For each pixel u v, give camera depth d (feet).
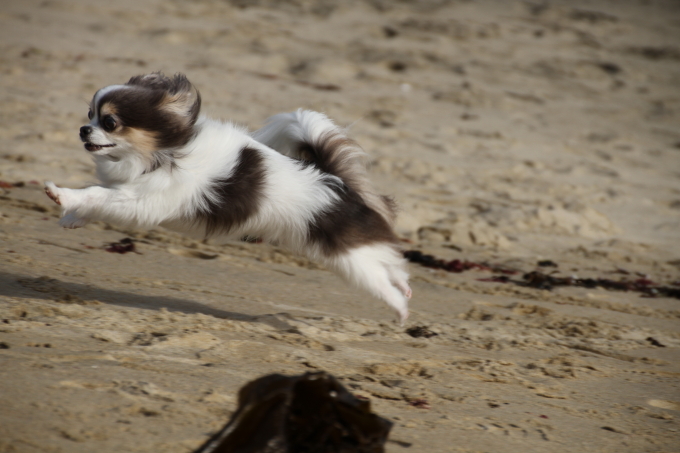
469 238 55.83
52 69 83.10
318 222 29.55
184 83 29.19
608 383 29.84
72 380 21.56
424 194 65.05
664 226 66.64
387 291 30.55
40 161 56.24
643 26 147.02
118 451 17.83
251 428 16.89
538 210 63.05
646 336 37.76
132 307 30.68
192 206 28.94
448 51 119.44
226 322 29.94
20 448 17.19
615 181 77.77
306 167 30.30
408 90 100.17
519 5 150.10
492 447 21.62
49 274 33.65
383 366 27.84
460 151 79.10
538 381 28.94
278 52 106.32
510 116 95.71
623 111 104.73
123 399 20.76
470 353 31.55
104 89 27.94
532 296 43.52
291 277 40.45
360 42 116.88
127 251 39.83
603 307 43.09
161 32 104.53
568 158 82.99
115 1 114.83
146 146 28.04
